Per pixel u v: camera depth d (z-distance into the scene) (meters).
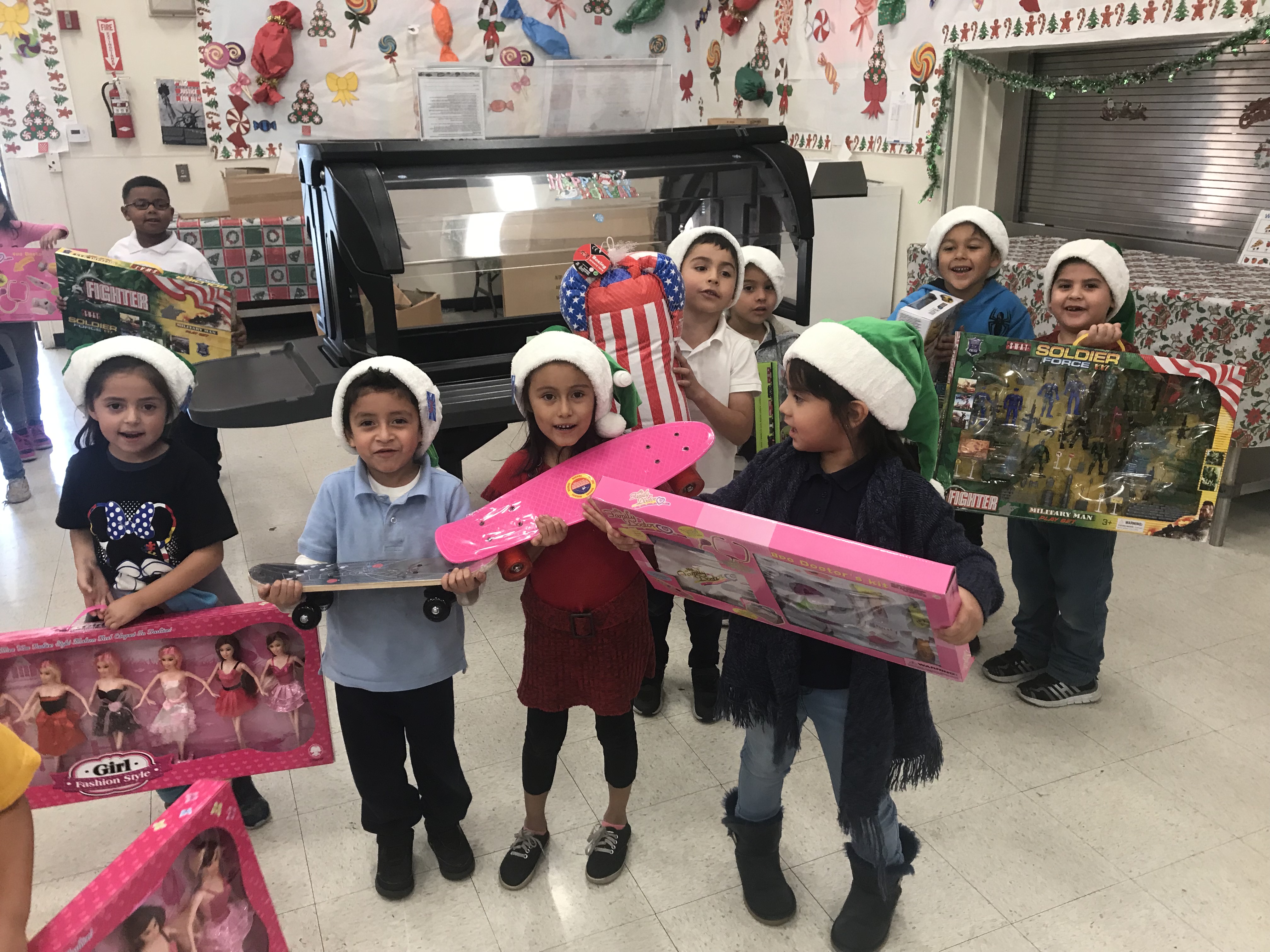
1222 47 3.03
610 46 6.64
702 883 1.80
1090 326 2.16
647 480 1.63
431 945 1.67
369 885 1.82
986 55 4.04
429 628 1.63
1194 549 3.15
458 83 6.34
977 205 4.38
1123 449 1.99
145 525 1.63
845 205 4.45
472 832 1.94
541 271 2.85
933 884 1.77
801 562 1.17
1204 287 3.10
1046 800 1.99
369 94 6.32
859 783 1.42
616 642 1.68
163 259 3.61
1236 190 3.42
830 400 1.33
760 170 3.04
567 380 1.60
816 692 1.51
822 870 1.82
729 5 5.92
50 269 3.15
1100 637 2.26
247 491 3.77
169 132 6.00
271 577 1.47
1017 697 2.37
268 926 1.22
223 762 1.75
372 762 1.67
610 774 1.78
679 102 6.85
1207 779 2.05
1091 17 3.49
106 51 5.76
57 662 1.62
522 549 1.57
